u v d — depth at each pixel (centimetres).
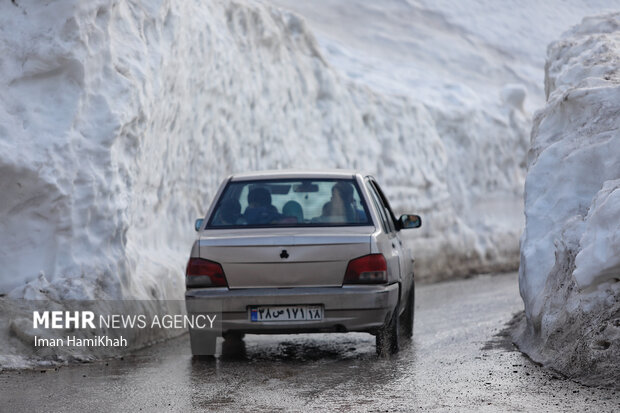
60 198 2064
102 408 1344
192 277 1762
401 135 4919
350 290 1727
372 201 1881
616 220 1556
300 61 4466
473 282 4128
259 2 4544
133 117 2291
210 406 1352
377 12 8175
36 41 2112
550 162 2117
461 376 1589
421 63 7462
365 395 1425
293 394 1441
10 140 2034
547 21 9181
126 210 2236
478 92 6197
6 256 2044
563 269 1769
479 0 9081
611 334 1483
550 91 3086
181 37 2870
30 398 1418
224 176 3456
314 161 4241
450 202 5009
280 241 1739
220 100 3441
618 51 2672
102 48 2234
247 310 1739
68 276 2044
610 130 2070
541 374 1567
